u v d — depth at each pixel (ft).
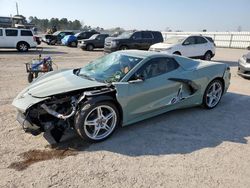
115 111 14.05
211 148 13.48
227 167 11.78
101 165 11.60
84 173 10.96
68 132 14.67
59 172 10.98
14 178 10.50
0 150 12.59
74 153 12.57
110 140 13.99
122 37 55.47
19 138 13.87
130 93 14.30
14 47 62.54
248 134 15.38
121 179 10.62
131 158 12.26
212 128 16.02
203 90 18.56
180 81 16.78
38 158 12.03
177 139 14.35
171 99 16.65
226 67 20.02
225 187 10.36
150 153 12.77
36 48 69.05
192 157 12.53
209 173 11.25
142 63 15.46
